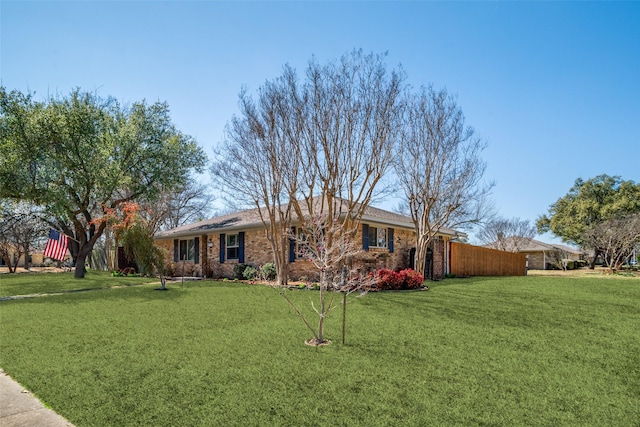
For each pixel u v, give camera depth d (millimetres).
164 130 20984
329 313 8539
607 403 3979
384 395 4125
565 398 4086
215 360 5285
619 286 13508
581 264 40906
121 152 19281
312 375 4707
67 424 3551
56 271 28125
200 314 8578
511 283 14758
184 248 23141
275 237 14750
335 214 13008
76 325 7582
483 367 5004
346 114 12898
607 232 26703
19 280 19188
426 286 13430
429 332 6793
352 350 5719
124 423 3549
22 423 3572
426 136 15344
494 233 38000
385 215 18844
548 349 5801
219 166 15547
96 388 4352
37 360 5348
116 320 8031
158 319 8070
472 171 16406
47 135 17375
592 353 5629
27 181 16859
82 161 18359
